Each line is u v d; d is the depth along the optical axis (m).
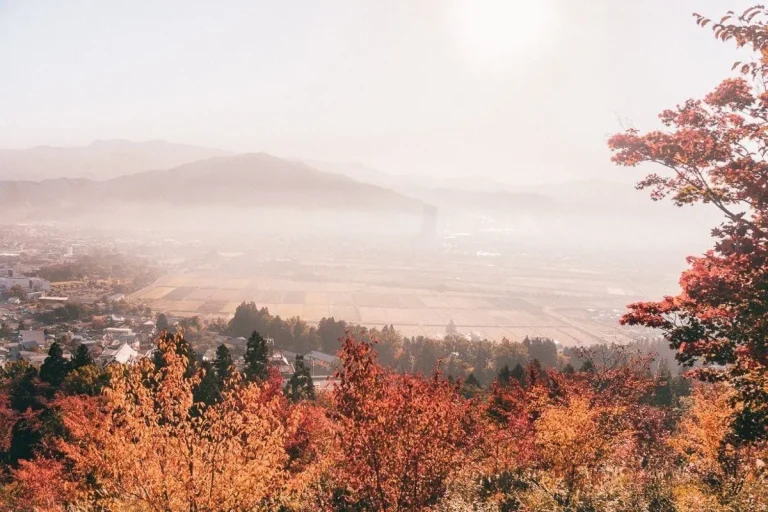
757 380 10.36
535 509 13.85
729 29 10.91
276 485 12.52
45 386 39.78
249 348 50.44
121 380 11.88
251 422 12.05
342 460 11.93
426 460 11.59
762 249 10.40
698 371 11.46
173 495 10.98
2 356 95.62
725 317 10.84
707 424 17.23
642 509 13.11
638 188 14.07
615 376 25.25
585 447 16.55
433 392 12.69
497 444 18.44
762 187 10.91
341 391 11.37
